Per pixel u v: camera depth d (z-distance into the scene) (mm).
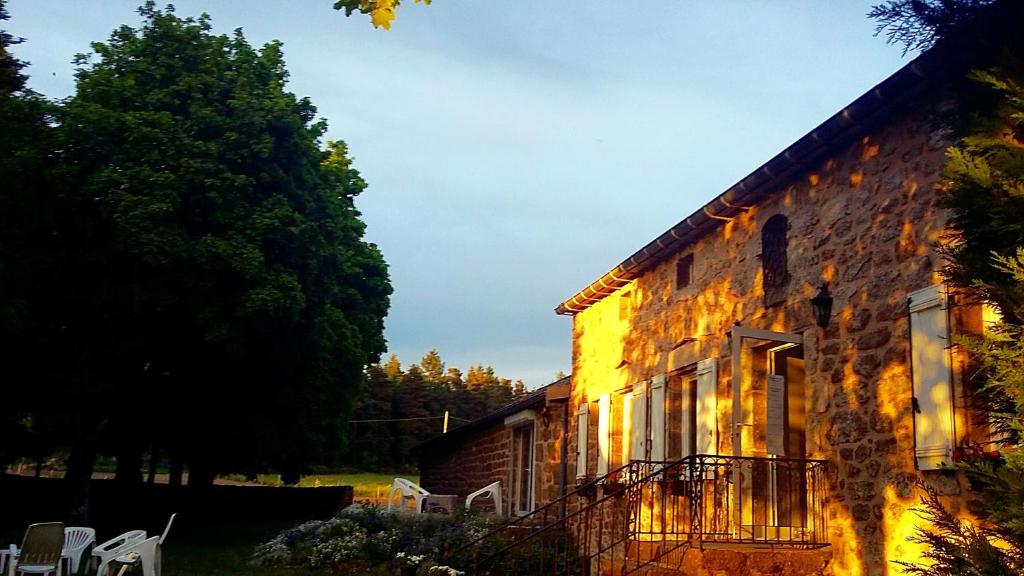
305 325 14773
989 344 4289
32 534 8141
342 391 18438
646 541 7883
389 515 13008
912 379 6309
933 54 5199
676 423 10078
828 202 7660
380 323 21719
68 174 12336
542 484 14867
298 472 19641
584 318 13961
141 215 12250
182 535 16859
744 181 8359
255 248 13258
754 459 7254
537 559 10297
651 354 11008
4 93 10781
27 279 12055
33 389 13281
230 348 13227
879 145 7094
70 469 15461
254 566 11641
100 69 14148
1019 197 4234
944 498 5879
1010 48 4691
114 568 8828
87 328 13305
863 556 6695
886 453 6562
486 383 65562
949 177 4590
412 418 51562
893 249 6766
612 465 11805
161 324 13312
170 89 13914
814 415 7492
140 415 15656
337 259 15523
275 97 14625
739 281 8977
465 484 20281
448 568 10055
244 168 14086
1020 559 4098
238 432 16516
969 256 4574
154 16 14852
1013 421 4121
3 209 11672
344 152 20969
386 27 6004
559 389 14188
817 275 7676
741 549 6957
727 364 8961
